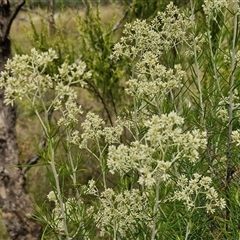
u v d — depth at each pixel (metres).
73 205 2.77
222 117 3.21
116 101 6.10
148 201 2.66
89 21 6.00
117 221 2.90
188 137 2.28
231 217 2.54
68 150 2.96
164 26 3.47
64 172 2.61
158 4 5.76
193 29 3.21
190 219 2.59
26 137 7.23
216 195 2.60
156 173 2.36
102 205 3.03
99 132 3.19
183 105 3.24
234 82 2.98
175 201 2.69
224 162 3.21
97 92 5.48
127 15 6.31
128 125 3.27
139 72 3.38
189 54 3.44
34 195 6.26
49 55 2.33
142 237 2.84
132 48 3.33
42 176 6.58
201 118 3.21
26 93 2.31
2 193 4.95
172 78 3.19
